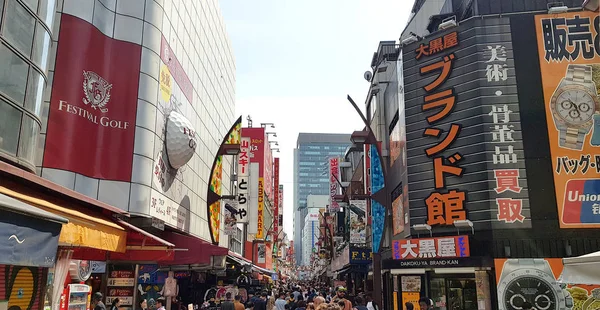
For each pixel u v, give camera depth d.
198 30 23.94
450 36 20.47
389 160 26.73
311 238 146.88
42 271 7.60
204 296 23.75
